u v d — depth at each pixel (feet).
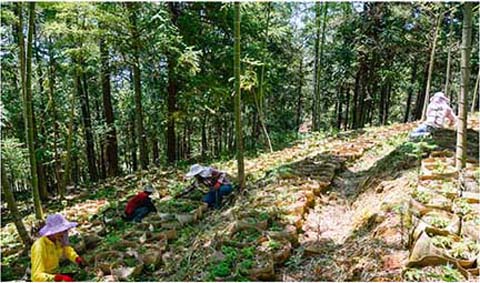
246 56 35.47
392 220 14.66
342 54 56.29
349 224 17.74
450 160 19.51
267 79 44.11
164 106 46.65
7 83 38.47
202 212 21.88
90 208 28.02
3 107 35.27
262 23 42.80
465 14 15.01
